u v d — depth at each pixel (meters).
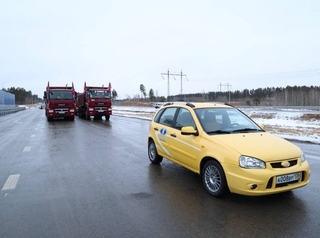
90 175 6.18
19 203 4.53
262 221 3.80
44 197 4.80
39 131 15.42
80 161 7.58
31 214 4.10
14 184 5.53
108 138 12.26
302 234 3.45
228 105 6.37
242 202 4.50
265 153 4.29
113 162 7.46
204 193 4.95
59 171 6.53
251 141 4.72
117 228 3.63
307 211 4.13
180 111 6.24
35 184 5.54
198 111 5.75
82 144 10.55
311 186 5.28
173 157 6.17
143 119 26.86
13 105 61.03
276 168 4.21
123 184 5.51
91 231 3.56
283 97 87.25
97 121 24.06
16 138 12.38
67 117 25.62
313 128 16.56
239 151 4.38
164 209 4.24
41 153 8.74
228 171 4.42
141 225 3.71
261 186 4.12
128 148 9.63
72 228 3.65
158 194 4.92
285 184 4.27
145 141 11.32
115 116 33.28
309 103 76.62
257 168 4.16
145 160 7.71
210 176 4.88
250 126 5.66
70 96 24.39
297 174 4.34
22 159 7.86
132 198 4.73
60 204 4.48
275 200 4.57
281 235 3.42
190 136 5.47
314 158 7.82
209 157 4.88
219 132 5.21
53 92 23.94
